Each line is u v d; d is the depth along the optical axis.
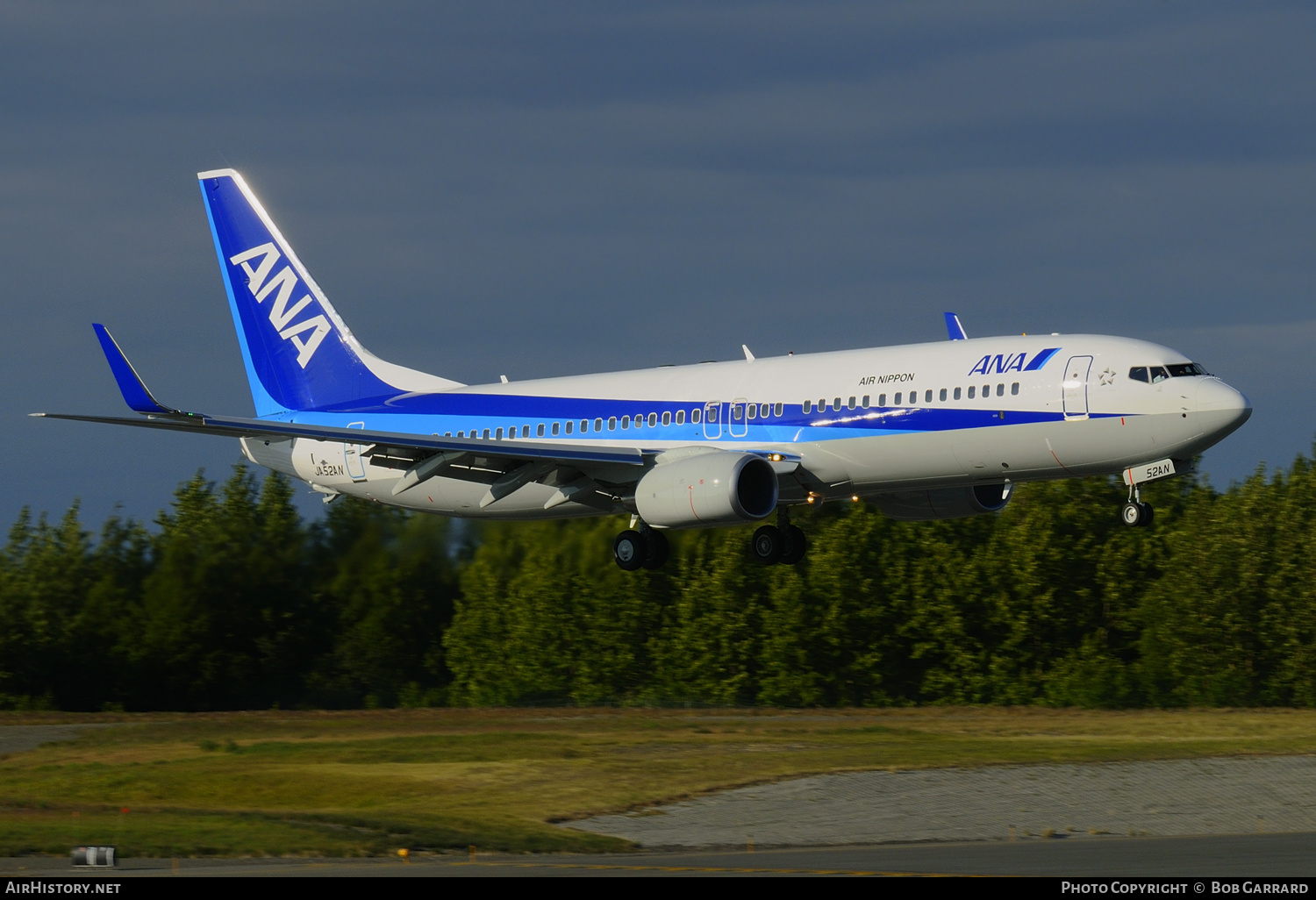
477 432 91.19
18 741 85.19
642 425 84.50
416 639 128.38
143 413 80.62
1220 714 108.06
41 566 124.75
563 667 132.62
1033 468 73.50
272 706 125.50
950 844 49.62
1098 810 57.00
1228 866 38.81
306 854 45.44
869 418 76.38
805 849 48.62
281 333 101.31
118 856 44.66
